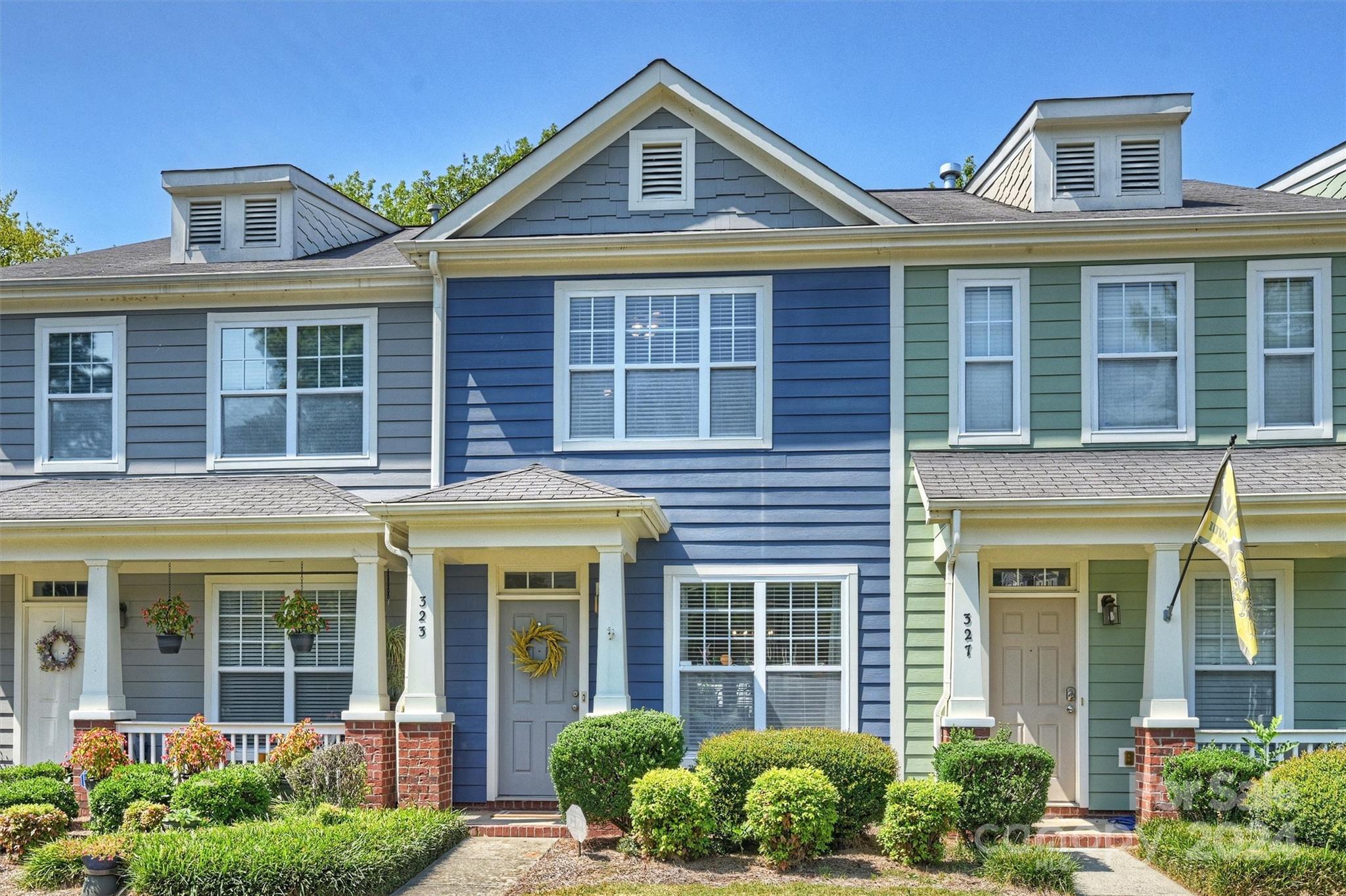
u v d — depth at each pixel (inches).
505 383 543.2
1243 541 437.4
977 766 418.0
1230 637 513.3
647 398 536.7
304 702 563.2
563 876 393.4
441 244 537.3
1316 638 507.8
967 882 381.1
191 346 579.5
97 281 572.4
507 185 542.9
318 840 385.1
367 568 510.6
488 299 547.5
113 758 495.8
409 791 484.7
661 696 519.8
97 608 521.3
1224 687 512.1
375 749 495.2
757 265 536.1
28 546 523.8
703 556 525.7
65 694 576.7
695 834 413.7
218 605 570.9
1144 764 458.9
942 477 484.7
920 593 516.1
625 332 540.4
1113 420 523.5
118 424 577.9
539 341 543.5
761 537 524.7
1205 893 373.4
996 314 530.3
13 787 451.8
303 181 625.3
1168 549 464.4
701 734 518.3
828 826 406.3
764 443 528.7
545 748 536.4
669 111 546.6
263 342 576.4
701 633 522.9
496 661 534.9
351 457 565.0
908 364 528.4
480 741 527.8
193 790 435.5
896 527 519.8
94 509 520.1
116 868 375.9
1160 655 461.7
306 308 574.2
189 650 569.6
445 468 541.6
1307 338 519.5
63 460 581.6
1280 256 521.7
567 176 548.4
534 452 538.9
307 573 568.4
